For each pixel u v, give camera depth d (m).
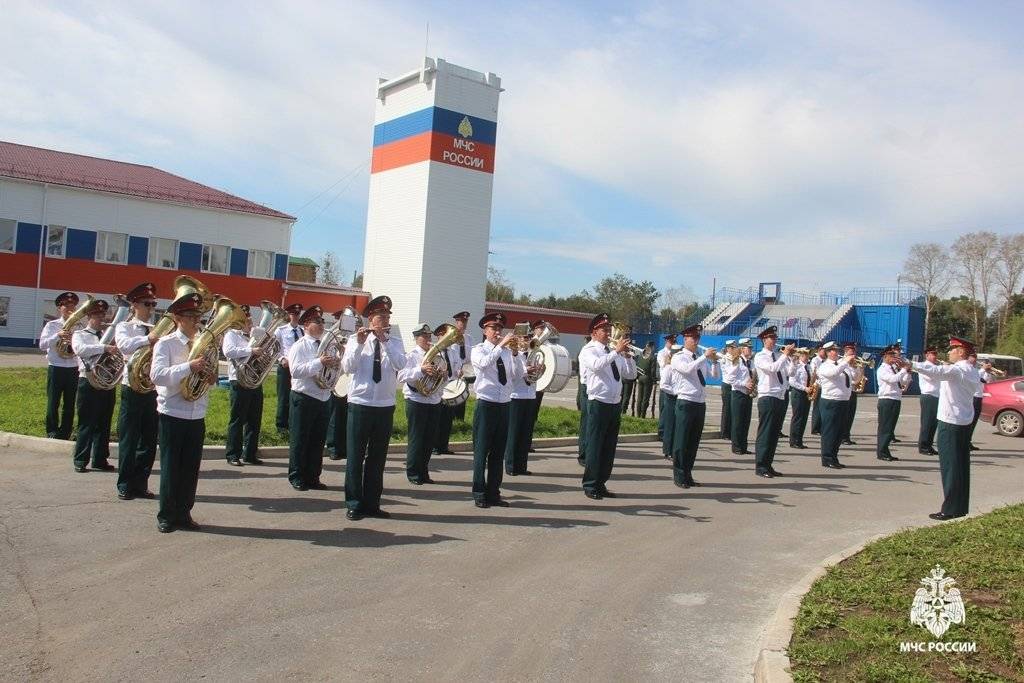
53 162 36.72
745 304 54.88
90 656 4.49
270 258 39.34
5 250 33.28
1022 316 60.78
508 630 5.21
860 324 49.47
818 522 8.88
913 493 10.96
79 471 9.08
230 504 8.13
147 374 7.70
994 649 4.73
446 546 7.03
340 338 9.14
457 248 33.19
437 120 32.38
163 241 36.72
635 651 5.01
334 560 6.44
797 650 4.80
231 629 4.96
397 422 13.80
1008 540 7.04
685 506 9.38
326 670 4.46
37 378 18.08
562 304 69.75
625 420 16.77
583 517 8.48
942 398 9.07
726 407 16.70
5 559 6.00
